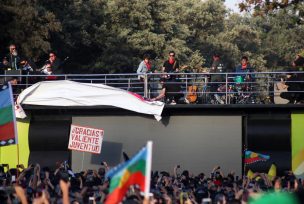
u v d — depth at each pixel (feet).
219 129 243.40
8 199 138.51
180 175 221.46
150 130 246.27
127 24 528.63
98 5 520.42
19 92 258.98
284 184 198.18
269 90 269.03
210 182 188.44
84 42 498.69
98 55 519.60
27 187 163.73
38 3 484.74
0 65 266.98
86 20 501.15
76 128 238.27
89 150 238.07
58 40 483.51
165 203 141.59
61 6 499.92
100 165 247.70
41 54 426.10
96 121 248.93
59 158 249.75
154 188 171.73
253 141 242.17
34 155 251.80
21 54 407.44
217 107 240.94
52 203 145.79
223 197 146.00
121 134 247.29
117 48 515.50
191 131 244.63
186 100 252.83
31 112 252.83
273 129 240.94
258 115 243.40
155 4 546.26
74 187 186.19
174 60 254.88
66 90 246.06
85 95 244.83
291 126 241.14
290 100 245.65
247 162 240.53
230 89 256.32
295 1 267.59
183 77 263.49
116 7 524.11
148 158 104.73
